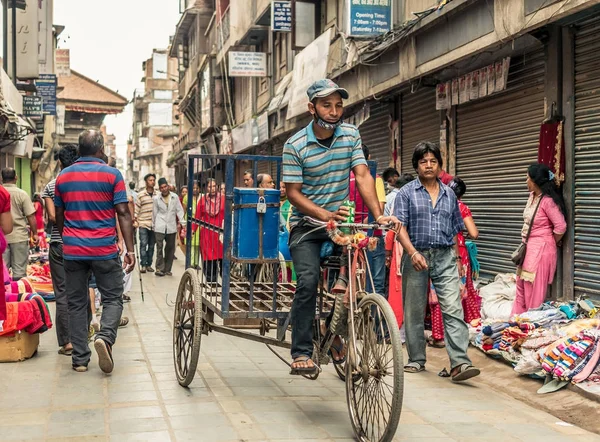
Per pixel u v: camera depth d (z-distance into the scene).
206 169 5.84
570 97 7.47
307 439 4.18
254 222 4.93
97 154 5.99
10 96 16.28
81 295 5.90
